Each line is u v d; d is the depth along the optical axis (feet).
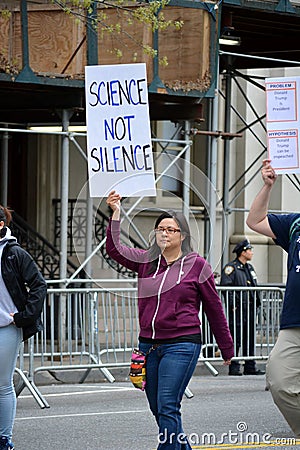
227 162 88.12
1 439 38.24
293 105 39.55
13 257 38.22
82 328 61.36
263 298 70.44
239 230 100.63
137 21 68.90
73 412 51.83
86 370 63.93
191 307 33.60
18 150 92.48
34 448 41.57
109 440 43.39
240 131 92.17
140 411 52.16
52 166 92.38
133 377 33.58
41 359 59.00
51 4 68.80
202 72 73.82
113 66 39.37
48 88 70.13
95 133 38.73
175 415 32.91
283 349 35.01
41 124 83.25
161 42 73.36
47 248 91.86
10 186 92.48
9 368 38.19
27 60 67.62
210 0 74.49
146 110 38.78
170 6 73.20
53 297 59.72
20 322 37.96
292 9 80.59
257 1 78.89
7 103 74.54
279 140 39.63
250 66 92.94
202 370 71.31
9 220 39.04
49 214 92.17
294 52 91.61
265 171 34.83
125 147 38.04
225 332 34.47
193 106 75.97
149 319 33.45
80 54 69.36
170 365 33.01
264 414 50.78
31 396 58.49
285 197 102.83
